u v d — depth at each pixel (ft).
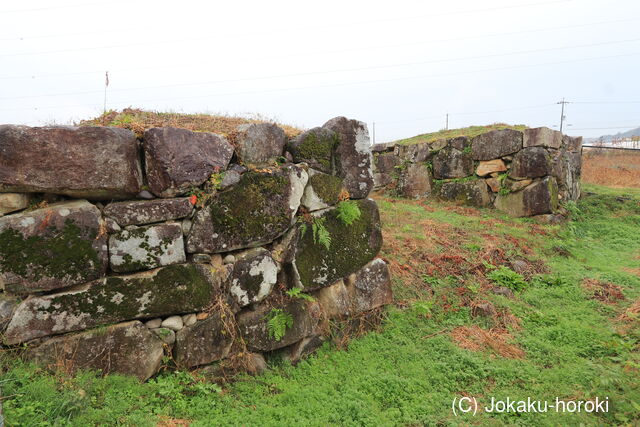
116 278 10.25
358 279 14.60
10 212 9.55
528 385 11.33
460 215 28.25
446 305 16.16
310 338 13.16
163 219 10.83
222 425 9.41
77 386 9.21
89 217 9.96
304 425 9.59
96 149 9.84
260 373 11.92
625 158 52.47
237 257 12.18
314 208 13.60
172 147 10.79
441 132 41.86
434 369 12.28
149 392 9.98
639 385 10.67
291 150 13.52
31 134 9.27
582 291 17.69
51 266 9.59
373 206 15.26
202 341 11.20
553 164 28.12
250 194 12.07
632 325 14.32
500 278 18.30
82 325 9.86
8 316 9.36
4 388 8.34
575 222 28.81
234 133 12.51
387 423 9.78
